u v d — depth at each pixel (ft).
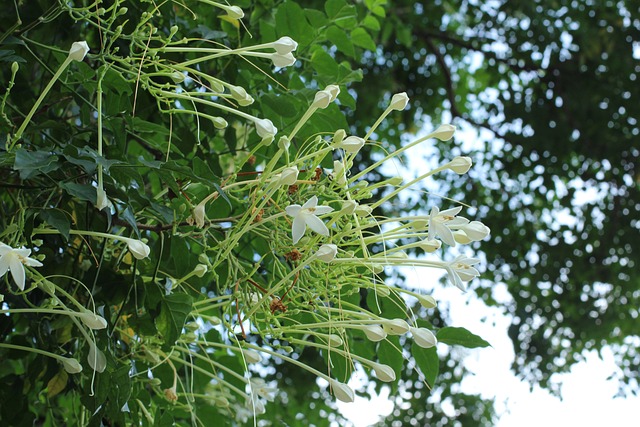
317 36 2.64
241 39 2.68
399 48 7.71
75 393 2.28
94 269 2.06
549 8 7.36
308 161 2.03
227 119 2.52
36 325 2.08
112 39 2.02
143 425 2.20
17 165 1.65
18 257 1.59
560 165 7.25
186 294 2.05
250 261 2.48
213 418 2.60
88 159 1.78
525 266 7.38
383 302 2.29
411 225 1.94
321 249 1.79
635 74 7.11
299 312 2.11
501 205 7.66
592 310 7.25
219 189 1.82
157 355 2.20
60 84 2.30
